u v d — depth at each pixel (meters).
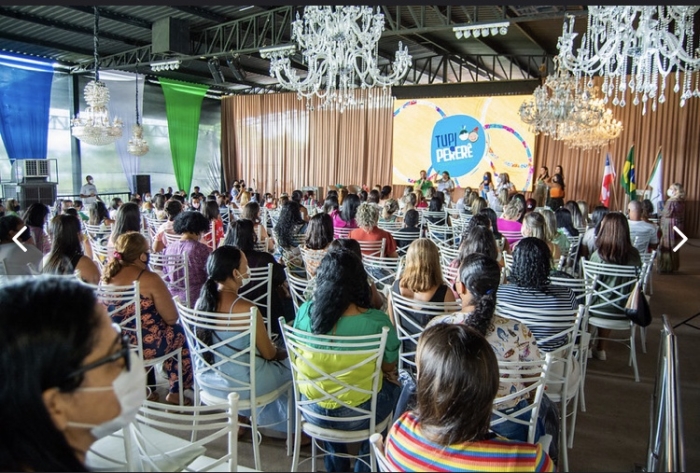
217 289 2.47
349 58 6.25
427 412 1.20
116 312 2.59
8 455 0.76
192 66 12.53
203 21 9.35
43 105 10.94
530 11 6.90
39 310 0.79
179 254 3.76
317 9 6.05
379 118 13.16
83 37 9.78
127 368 0.90
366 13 6.00
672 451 1.73
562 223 5.36
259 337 2.43
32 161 9.57
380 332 2.16
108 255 4.20
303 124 14.28
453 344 1.19
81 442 0.87
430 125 12.36
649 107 10.57
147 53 10.75
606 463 2.57
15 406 0.75
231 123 15.38
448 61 13.05
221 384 2.42
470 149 11.95
